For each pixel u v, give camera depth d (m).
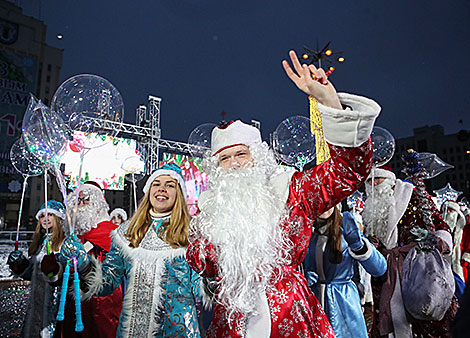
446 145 59.28
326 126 1.15
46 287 2.48
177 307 1.72
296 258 1.29
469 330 0.76
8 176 26.38
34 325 2.45
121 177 11.02
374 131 2.49
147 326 1.70
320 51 10.01
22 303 5.23
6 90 25.41
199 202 1.41
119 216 5.44
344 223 2.14
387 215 2.46
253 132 1.49
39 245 2.71
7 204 27.77
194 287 1.77
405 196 2.40
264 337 1.15
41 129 2.00
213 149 1.50
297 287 1.25
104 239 2.48
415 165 2.49
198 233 1.28
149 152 14.38
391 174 2.57
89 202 2.70
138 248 1.86
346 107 1.22
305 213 1.27
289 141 2.40
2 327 4.04
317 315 1.26
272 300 1.18
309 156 2.42
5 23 25.81
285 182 1.31
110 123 2.32
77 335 2.12
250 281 1.17
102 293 1.85
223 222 1.19
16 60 26.12
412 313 2.11
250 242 1.15
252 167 1.38
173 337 1.67
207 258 1.24
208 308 1.61
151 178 2.02
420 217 2.37
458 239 5.26
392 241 2.43
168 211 1.99
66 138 2.12
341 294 2.16
